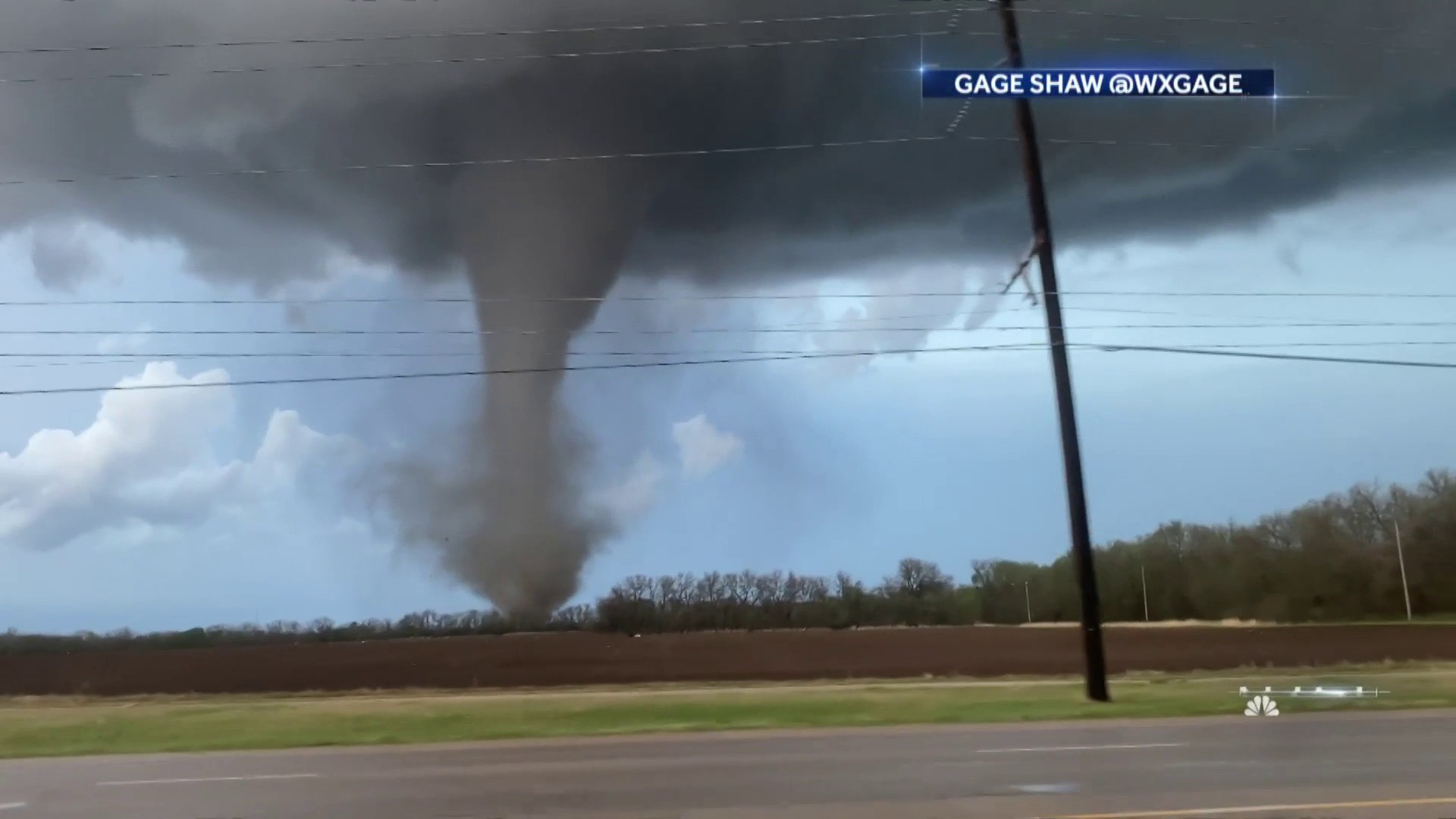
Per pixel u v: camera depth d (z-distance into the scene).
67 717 17.61
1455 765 10.41
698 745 13.23
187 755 13.60
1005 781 9.70
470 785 10.27
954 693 18.70
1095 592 17.33
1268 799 8.59
